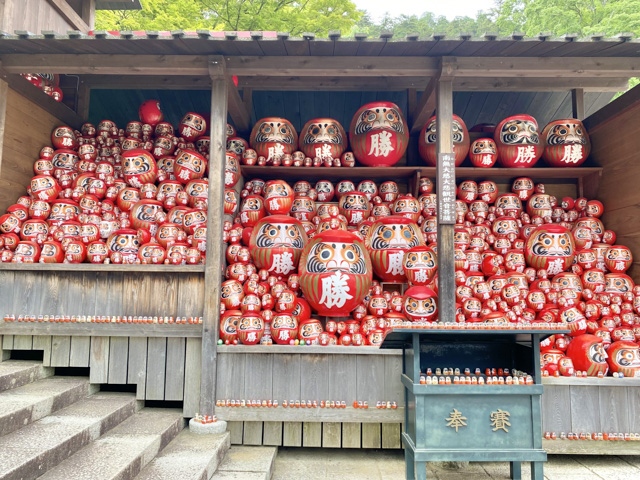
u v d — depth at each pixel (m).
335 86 6.14
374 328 4.29
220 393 4.06
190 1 10.42
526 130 5.48
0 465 2.41
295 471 3.74
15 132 4.74
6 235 4.47
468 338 3.52
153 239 4.74
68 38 3.88
